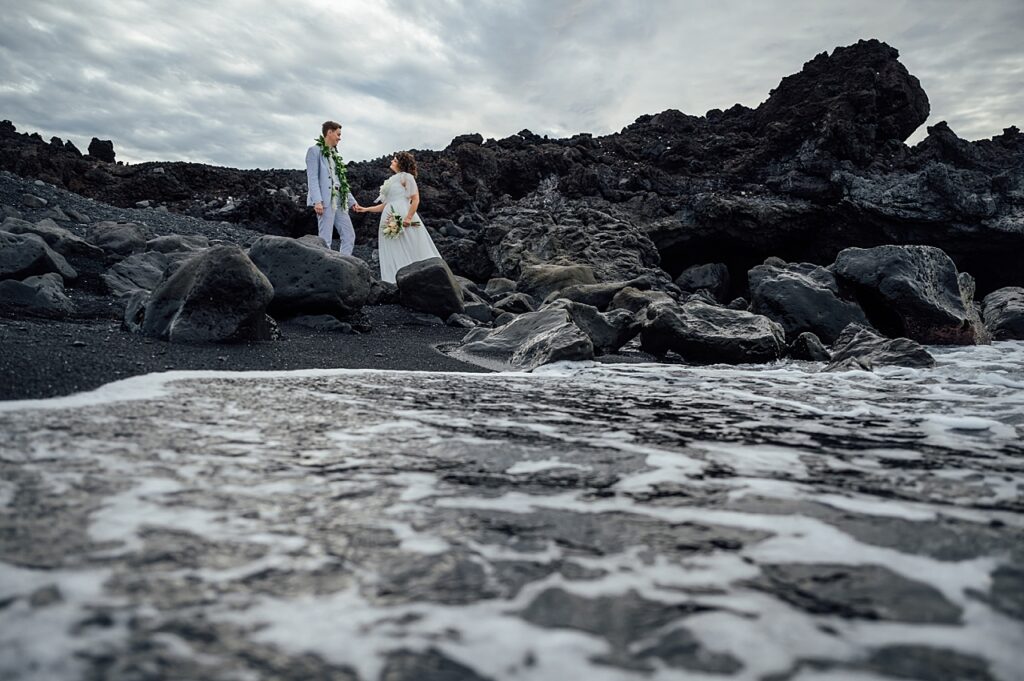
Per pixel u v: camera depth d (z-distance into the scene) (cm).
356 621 138
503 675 121
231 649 125
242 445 268
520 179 1897
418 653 127
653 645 133
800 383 558
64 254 860
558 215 1570
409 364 592
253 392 386
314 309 749
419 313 923
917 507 222
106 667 118
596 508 214
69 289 770
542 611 145
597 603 149
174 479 221
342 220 1027
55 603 138
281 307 741
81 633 128
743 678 122
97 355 446
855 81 1703
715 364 725
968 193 1396
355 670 121
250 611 139
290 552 170
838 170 1541
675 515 209
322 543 176
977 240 1418
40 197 1275
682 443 314
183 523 184
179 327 542
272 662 122
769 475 259
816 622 144
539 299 1175
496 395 439
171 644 126
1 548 162
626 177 1739
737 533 195
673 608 148
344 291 748
